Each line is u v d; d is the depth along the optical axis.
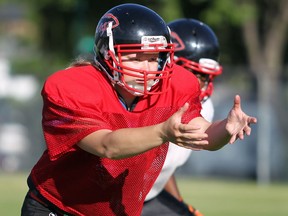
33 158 54.72
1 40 108.56
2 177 48.53
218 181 49.41
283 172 49.16
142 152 13.30
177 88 15.01
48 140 14.46
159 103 14.89
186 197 39.69
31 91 55.81
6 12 110.81
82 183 15.16
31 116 54.91
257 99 49.56
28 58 71.50
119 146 13.34
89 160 14.84
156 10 65.31
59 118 14.23
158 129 13.05
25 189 42.12
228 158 50.06
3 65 70.81
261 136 49.28
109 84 14.66
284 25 73.62
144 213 19.83
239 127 13.36
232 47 72.50
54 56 71.38
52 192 15.42
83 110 14.08
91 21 67.31
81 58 15.25
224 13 65.81
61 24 71.25
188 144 12.93
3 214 32.12
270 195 41.53
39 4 71.00
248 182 49.62
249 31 71.38
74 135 14.07
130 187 15.38
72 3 68.06
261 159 49.22
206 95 20.11
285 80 49.62
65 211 15.55
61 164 15.04
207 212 34.00
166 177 19.28
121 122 14.69
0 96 55.41
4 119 55.03
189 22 20.27
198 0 64.94
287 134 49.09
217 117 49.97
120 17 14.64
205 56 19.86
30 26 80.19
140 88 14.53
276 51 73.75
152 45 14.41
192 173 50.72
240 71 50.75
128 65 14.45
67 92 14.27
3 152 54.62
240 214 33.47
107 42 14.56
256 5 71.56
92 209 15.53
